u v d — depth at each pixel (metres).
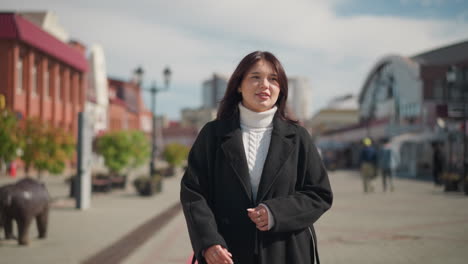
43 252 6.74
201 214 2.09
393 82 49.91
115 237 8.05
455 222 9.51
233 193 2.17
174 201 14.42
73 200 14.15
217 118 2.44
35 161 12.21
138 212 11.62
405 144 31.16
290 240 2.16
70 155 13.07
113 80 63.75
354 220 9.85
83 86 37.91
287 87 2.40
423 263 5.94
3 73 26.45
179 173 34.66
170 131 91.88
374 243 7.31
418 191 17.30
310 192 2.21
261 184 2.18
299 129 2.35
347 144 47.16
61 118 33.78
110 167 19.64
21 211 7.12
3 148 10.67
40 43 28.91
